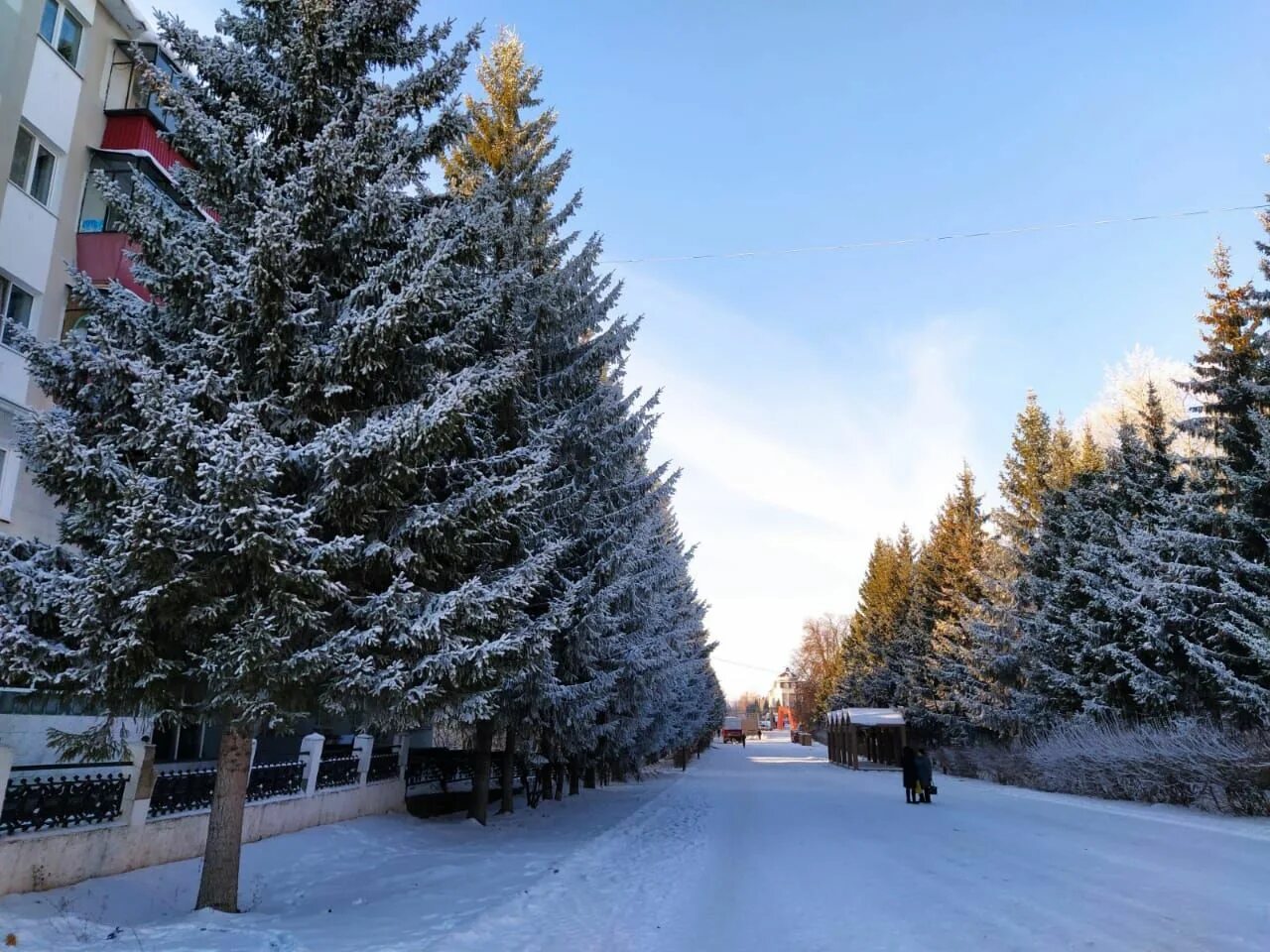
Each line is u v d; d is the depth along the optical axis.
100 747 7.03
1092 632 25.66
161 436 6.64
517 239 15.30
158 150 17.08
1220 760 16.89
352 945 6.21
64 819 7.66
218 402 7.32
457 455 9.18
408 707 7.25
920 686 44.59
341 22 8.62
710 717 59.34
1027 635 30.86
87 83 16.73
